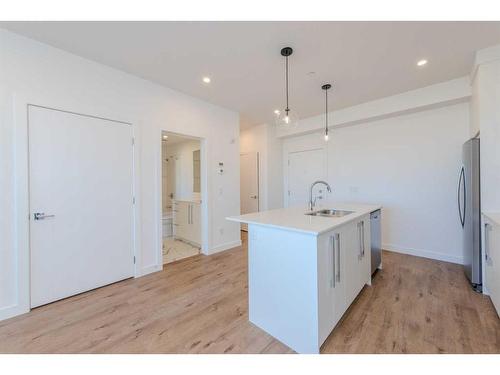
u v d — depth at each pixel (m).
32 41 2.17
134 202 2.92
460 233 3.27
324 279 1.61
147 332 1.83
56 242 2.32
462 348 1.59
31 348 1.66
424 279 2.75
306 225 1.68
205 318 2.03
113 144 2.74
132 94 2.89
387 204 3.90
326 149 4.71
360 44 2.25
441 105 3.28
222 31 2.05
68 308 2.20
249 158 5.54
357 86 3.23
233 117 4.27
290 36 2.12
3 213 2.03
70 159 2.41
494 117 2.33
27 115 2.15
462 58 2.52
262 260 1.87
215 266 3.31
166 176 5.96
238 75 2.91
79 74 2.46
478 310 2.06
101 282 2.64
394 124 3.80
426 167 3.51
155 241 3.12
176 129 3.37
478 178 2.45
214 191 3.94
